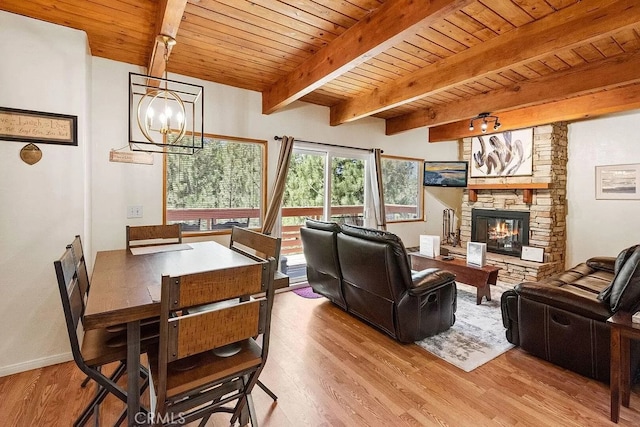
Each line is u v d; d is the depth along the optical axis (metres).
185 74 3.46
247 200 4.07
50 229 2.37
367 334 2.90
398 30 2.08
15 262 2.26
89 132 2.83
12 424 1.75
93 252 3.03
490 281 3.67
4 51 2.18
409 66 3.24
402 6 2.06
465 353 2.57
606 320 1.93
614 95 3.71
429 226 6.12
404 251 2.57
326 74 2.79
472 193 5.65
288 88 3.45
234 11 2.25
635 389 2.10
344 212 5.07
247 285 1.35
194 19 2.36
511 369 2.35
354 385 2.13
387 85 3.76
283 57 3.02
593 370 2.17
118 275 1.79
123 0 2.13
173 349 1.19
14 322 2.27
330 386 2.12
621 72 2.89
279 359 2.45
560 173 4.78
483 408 1.92
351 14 2.30
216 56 3.00
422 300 2.69
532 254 4.70
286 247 4.54
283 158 4.11
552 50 2.30
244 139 3.95
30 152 2.28
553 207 4.70
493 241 5.45
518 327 2.59
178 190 3.58
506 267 4.81
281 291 4.09
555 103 4.22
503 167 5.22
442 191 6.29
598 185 4.59
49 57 2.33
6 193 2.22
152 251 2.46
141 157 3.22
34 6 2.17
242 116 3.92
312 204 4.75
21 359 2.29
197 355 1.48
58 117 2.38
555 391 2.09
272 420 1.80
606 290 2.17
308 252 3.61
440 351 2.60
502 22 2.39
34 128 2.29
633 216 4.30
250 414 1.46
